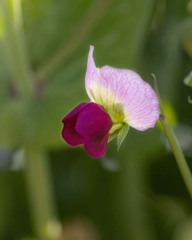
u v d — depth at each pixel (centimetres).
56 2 44
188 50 47
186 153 46
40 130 44
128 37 44
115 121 33
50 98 44
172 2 46
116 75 32
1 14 43
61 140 45
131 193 48
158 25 47
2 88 44
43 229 45
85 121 32
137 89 31
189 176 32
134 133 46
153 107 31
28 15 45
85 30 44
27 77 44
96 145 32
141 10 43
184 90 47
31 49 45
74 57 44
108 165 47
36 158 45
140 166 48
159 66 47
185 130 47
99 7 44
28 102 44
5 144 45
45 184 45
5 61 44
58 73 45
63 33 45
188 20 46
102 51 44
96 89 33
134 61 44
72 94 44
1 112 44
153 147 46
